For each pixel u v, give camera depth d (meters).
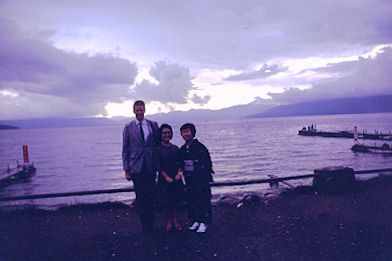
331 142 63.69
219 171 34.22
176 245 5.15
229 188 19.22
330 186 8.26
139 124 5.68
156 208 6.96
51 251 5.06
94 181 33.94
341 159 38.53
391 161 34.78
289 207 7.14
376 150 42.66
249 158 45.38
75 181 34.53
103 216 7.03
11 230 6.17
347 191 8.26
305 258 4.47
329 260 4.39
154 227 6.10
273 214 6.68
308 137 83.00
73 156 64.69
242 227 5.93
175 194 5.75
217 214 6.86
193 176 5.68
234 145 70.38
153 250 4.98
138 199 5.71
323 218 6.22
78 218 6.92
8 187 32.09
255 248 4.90
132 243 5.31
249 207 7.32
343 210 6.68
